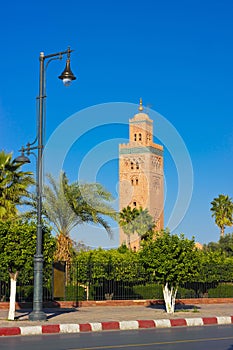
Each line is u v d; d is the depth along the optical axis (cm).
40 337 1542
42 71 1867
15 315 2069
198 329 1797
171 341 1443
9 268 1889
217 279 3170
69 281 2838
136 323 1841
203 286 3148
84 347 1308
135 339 1487
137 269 2939
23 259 1862
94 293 2850
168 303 2244
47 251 1953
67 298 2717
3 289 2566
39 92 1862
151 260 2225
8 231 1873
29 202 3431
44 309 2438
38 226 1838
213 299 3056
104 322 1798
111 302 2723
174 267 2197
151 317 2042
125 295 2906
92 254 3123
